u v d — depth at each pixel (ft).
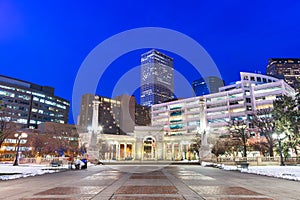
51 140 217.77
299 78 115.44
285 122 111.55
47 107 428.56
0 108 95.25
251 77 348.79
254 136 228.43
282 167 98.22
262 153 186.70
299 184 41.52
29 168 85.25
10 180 47.21
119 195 28.40
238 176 58.59
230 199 26.21
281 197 27.73
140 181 45.11
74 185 38.47
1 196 27.71
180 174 64.64
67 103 478.18
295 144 117.08
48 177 53.72
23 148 272.51
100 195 28.27
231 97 322.96
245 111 307.37
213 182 44.11
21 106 384.47
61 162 106.22
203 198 26.68
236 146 183.01
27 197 26.96
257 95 316.40
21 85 406.62
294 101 114.83
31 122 395.55
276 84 308.81
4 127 148.15
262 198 26.96
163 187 36.17
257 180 48.42
